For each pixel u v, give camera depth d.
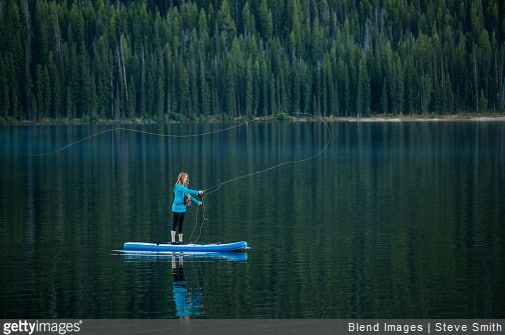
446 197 84.12
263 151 153.75
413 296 47.34
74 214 75.31
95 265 54.81
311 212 75.69
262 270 53.28
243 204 81.25
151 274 52.56
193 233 65.75
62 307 45.81
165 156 143.75
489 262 54.62
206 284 50.09
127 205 80.75
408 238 62.78
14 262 55.69
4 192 91.38
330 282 50.31
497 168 112.69
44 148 168.75
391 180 100.25
